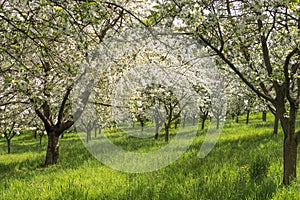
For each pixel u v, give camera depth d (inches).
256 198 226.7
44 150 799.1
